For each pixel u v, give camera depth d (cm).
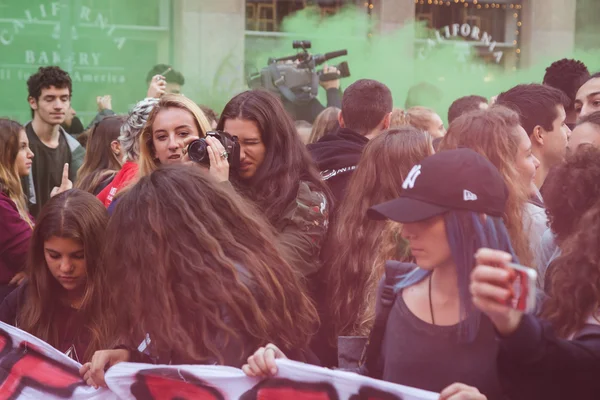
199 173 263
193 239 248
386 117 461
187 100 387
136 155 436
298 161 358
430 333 224
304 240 342
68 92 621
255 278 253
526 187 298
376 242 326
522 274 183
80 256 305
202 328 245
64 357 295
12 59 1086
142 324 248
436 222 215
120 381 261
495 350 217
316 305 340
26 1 1083
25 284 330
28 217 459
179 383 254
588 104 462
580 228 231
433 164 217
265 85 801
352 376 235
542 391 204
